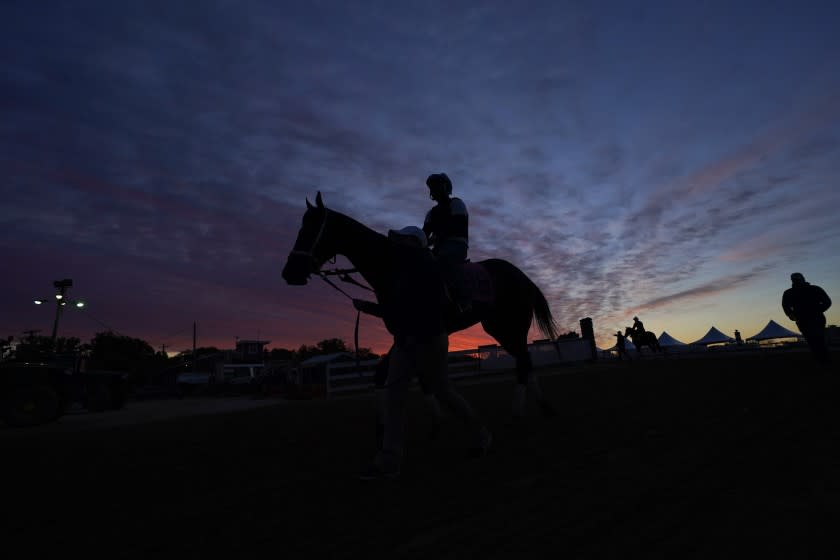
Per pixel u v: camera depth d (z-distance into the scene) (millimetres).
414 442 3891
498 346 17719
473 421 3057
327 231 3625
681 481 2092
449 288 3705
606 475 2301
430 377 2979
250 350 48531
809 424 3094
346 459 3357
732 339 33594
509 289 4742
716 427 3285
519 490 2184
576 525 1672
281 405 10938
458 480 2490
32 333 43938
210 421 7211
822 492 1793
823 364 8062
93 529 2039
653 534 1532
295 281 3561
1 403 8781
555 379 10539
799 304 8312
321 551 1631
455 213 3969
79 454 4293
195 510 2266
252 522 2021
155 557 1674
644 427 3545
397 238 2998
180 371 47500
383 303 3406
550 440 3387
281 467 3209
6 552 1790
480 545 1564
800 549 1331
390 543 1653
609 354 26594
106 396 12531
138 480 3037
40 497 2664
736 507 1712
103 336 61969
